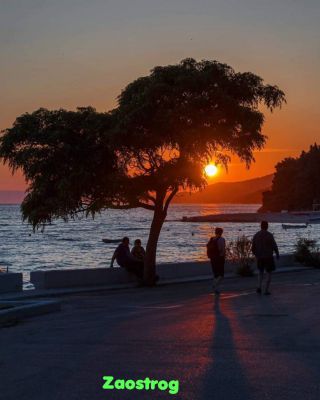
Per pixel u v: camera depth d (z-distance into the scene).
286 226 131.38
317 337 10.16
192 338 10.15
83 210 22.67
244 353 8.84
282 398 6.52
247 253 26.64
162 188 22.94
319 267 30.22
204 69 22.09
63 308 15.51
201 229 129.88
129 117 20.86
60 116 21.98
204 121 21.19
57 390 7.05
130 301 17.20
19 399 6.73
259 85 22.55
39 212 21.58
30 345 9.95
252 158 22.50
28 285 31.27
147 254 22.77
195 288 21.31
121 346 9.59
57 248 75.50
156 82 21.45
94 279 22.00
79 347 9.62
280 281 23.28
